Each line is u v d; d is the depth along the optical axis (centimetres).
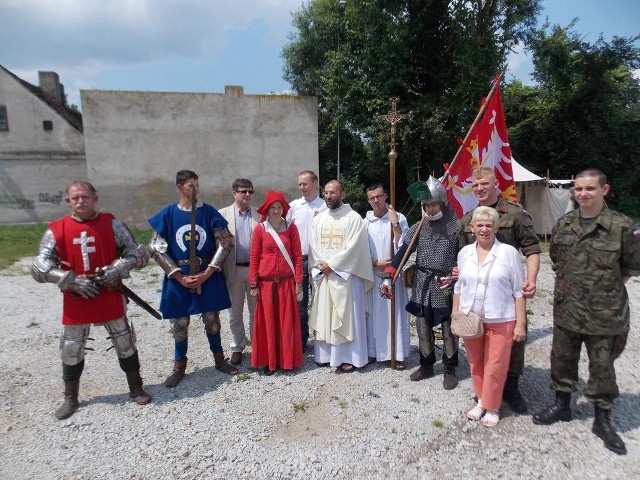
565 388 350
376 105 1720
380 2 1675
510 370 374
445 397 403
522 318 346
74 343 377
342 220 456
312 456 323
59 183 1970
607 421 331
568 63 2116
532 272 349
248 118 1747
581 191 321
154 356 519
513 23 1727
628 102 2277
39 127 1930
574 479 295
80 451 333
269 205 440
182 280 417
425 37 1736
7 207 1934
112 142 1639
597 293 320
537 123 2227
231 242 446
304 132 1800
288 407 393
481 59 1666
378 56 1712
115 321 388
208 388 431
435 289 412
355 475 305
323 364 480
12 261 1164
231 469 312
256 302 450
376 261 472
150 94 1656
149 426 364
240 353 487
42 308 739
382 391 418
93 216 375
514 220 368
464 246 387
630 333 575
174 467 315
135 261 379
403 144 1736
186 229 423
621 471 301
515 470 306
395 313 463
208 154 1727
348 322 452
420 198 400
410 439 342
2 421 376
